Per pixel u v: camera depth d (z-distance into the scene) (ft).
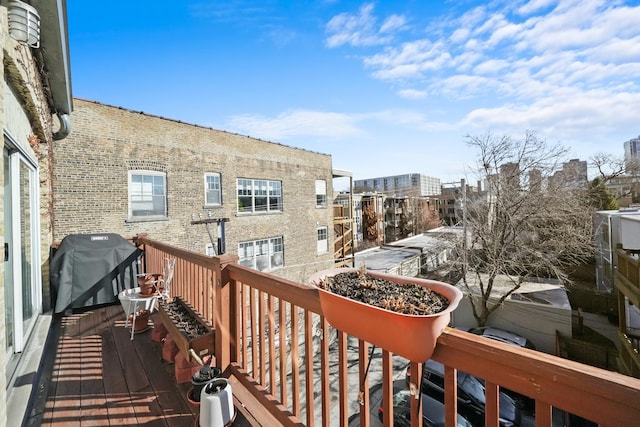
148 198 29.63
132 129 28.48
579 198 33.17
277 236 42.45
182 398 7.00
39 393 7.20
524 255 32.01
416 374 3.24
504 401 17.15
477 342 2.78
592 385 2.12
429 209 110.42
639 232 23.85
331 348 26.16
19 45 7.52
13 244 8.25
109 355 9.18
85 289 13.66
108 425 6.15
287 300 5.33
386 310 3.08
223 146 36.22
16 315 8.20
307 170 47.70
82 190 25.30
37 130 12.36
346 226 58.34
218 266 7.11
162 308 9.48
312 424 5.02
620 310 25.98
